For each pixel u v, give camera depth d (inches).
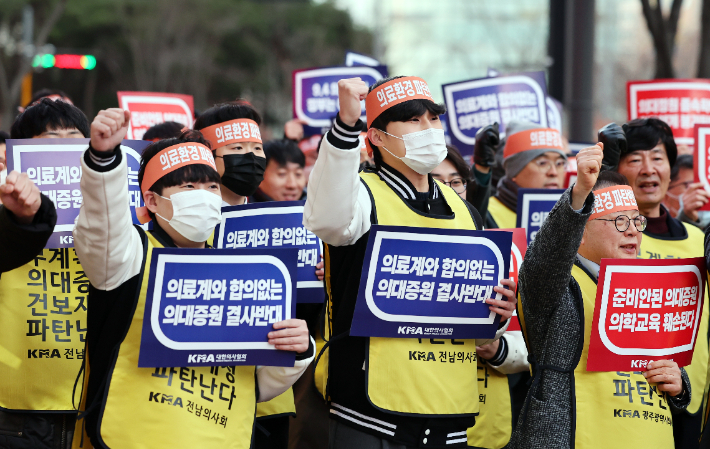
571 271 166.6
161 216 155.8
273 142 260.7
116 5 1782.7
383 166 166.2
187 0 1819.6
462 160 225.9
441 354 159.0
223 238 196.7
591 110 498.6
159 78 1771.7
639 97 313.3
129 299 144.5
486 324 162.1
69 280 182.2
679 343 168.7
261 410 191.3
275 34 2039.9
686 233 217.5
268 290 149.8
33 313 179.2
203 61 1863.9
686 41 1795.0
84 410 147.7
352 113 144.6
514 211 258.7
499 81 314.5
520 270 170.1
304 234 201.3
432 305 157.6
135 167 193.6
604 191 173.2
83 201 136.9
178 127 238.4
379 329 154.7
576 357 163.6
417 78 163.8
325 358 199.0
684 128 307.4
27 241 129.3
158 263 143.1
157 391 142.9
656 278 165.3
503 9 1931.6
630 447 160.7
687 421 191.5
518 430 166.6
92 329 146.6
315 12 2064.5
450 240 158.1
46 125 190.1
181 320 144.2
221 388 148.6
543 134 263.6
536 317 167.2
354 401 157.9
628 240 171.3
